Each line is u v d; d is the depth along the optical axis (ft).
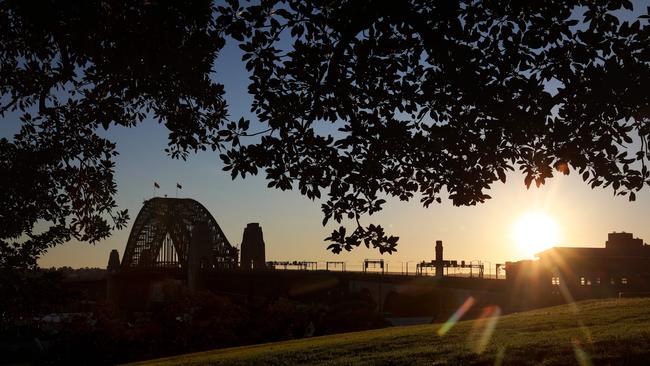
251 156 45.96
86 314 166.71
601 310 91.45
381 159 48.67
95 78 47.67
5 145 48.80
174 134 50.39
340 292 313.32
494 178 46.73
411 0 41.81
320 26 43.57
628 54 40.11
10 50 47.19
